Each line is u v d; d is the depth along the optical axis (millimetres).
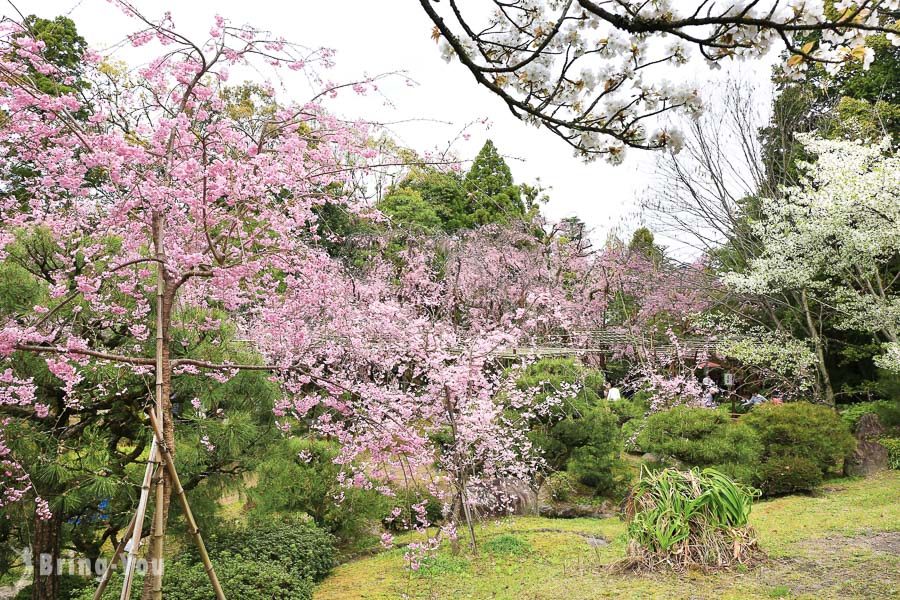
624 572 5691
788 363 13055
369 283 11703
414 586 6195
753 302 14820
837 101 15148
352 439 5715
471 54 2479
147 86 3898
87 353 3389
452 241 15109
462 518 8633
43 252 5504
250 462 6637
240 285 5098
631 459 12727
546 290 14359
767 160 15102
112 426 6461
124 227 4129
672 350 14367
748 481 9516
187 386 6016
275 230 4168
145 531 6094
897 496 8555
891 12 1858
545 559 6691
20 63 3475
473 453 8094
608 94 2322
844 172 10094
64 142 3750
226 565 5875
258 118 4152
